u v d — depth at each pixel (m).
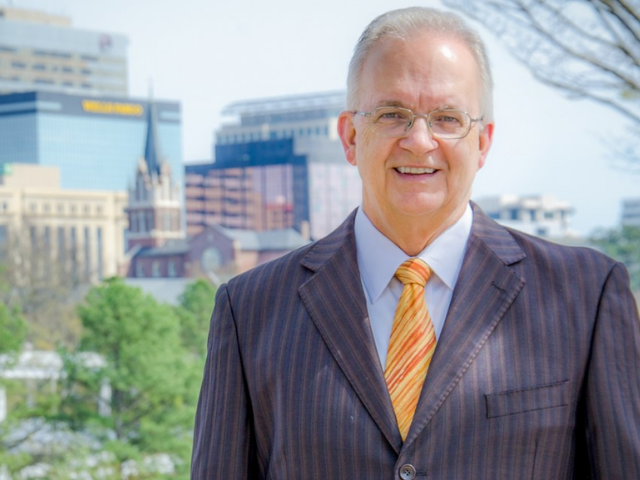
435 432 1.62
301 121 105.56
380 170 1.69
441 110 1.67
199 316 33.94
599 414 1.66
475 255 1.76
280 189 100.50
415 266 1.75
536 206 98.25
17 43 109.00
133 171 99.75
